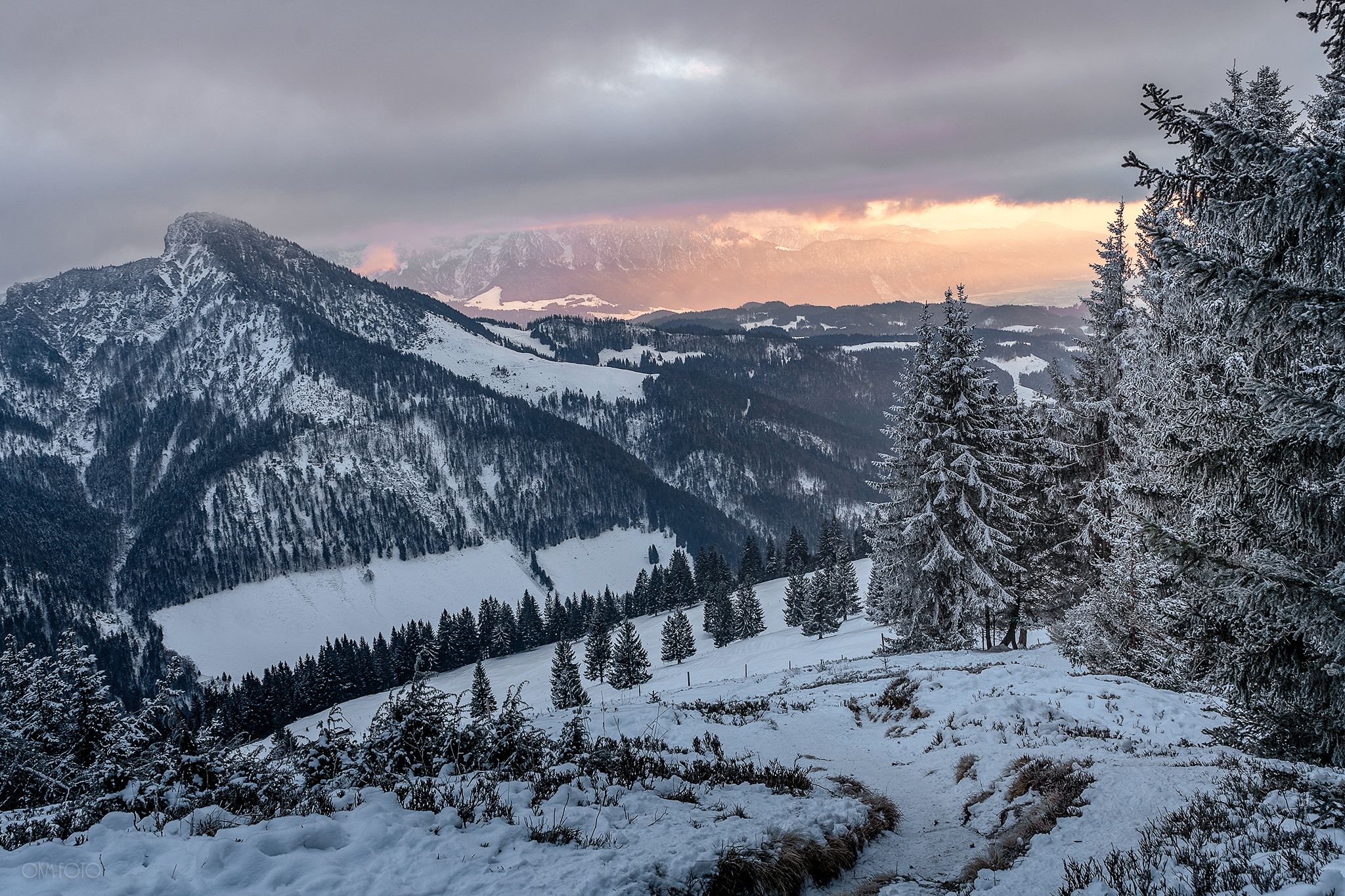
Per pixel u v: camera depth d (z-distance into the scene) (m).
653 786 10.55
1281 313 8.27
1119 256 26.69
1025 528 30.31
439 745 10.45
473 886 6.53
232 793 8.50
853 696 22.34
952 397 29.69
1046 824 10.02
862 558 130.25
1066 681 20.30
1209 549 9.38
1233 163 9.70
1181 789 10.21
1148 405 19.38
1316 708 9.91
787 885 8.05
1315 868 6.42
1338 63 8.94
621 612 144.00
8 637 10.85
